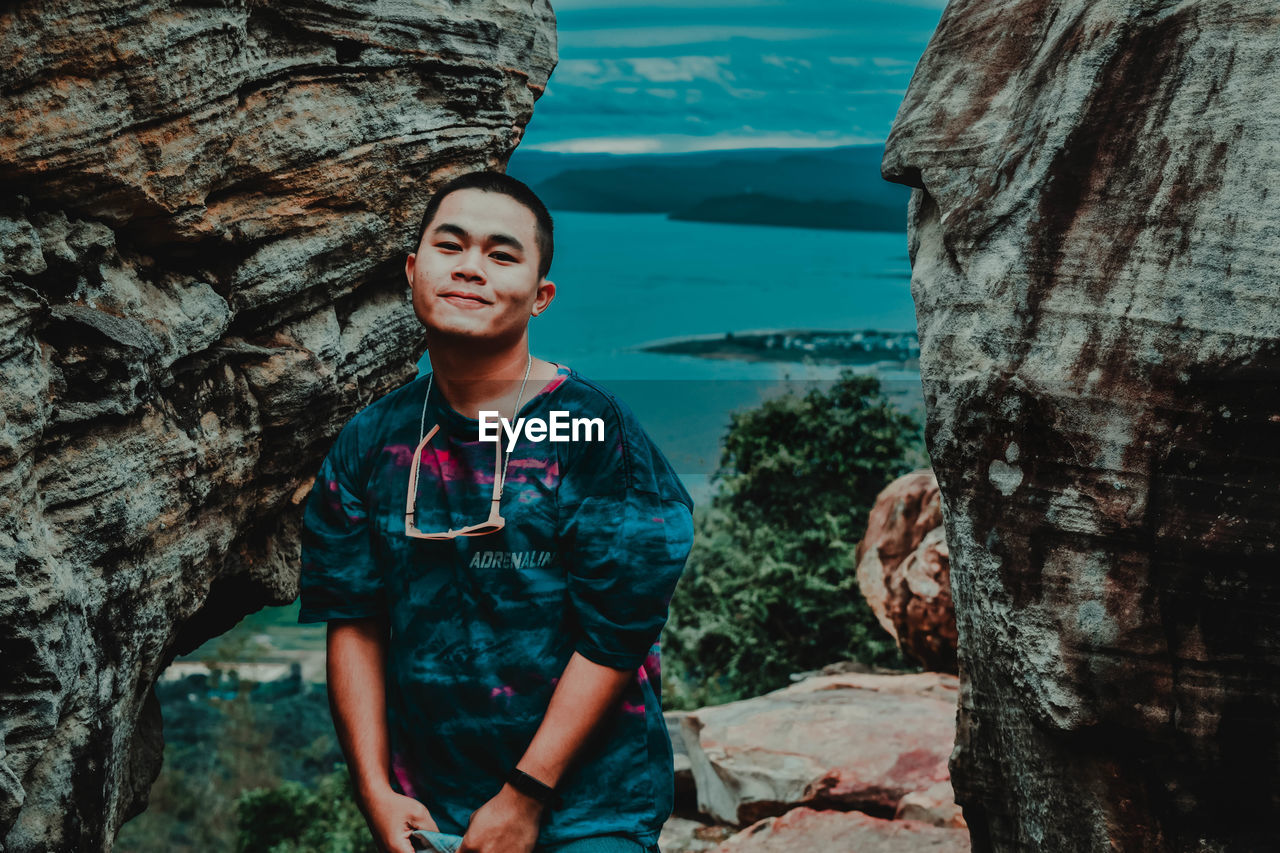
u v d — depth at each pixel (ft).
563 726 5.92
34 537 7.14
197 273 9.76
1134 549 7.38
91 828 7.92
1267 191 7.02
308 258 10.59
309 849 41.83
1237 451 7.07
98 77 8.14
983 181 8.41
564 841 5.99
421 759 6.19
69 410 7.78
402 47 10.69
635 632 6.00
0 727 6.93
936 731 17.57
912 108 9.36
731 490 40.83
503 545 6.05
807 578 37.09
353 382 11.78
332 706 6.63
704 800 17.94
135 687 8.99
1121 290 7.42
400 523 6.27
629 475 6.14
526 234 6.19
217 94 9.02
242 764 79.97
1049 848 8.38
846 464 38.65
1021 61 8.63
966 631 8.92
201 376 9.80
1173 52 7.54
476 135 11.70
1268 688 7.11
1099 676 7.50
